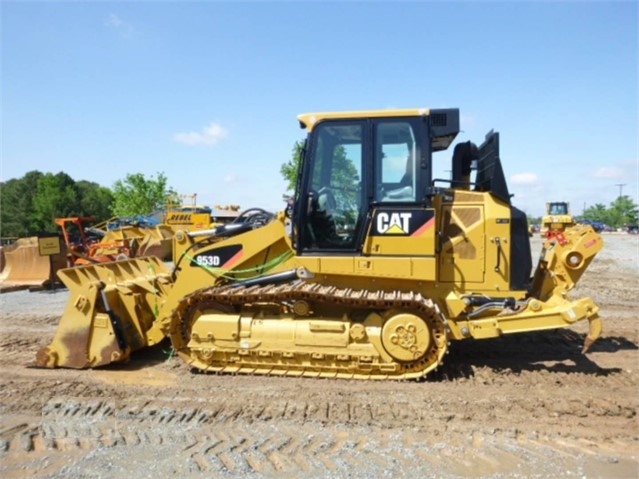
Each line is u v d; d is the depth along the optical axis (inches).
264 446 145.2
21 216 2443.4
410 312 196.7
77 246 596.4
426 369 195.9
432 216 196.4
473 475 129.1
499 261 203.5
